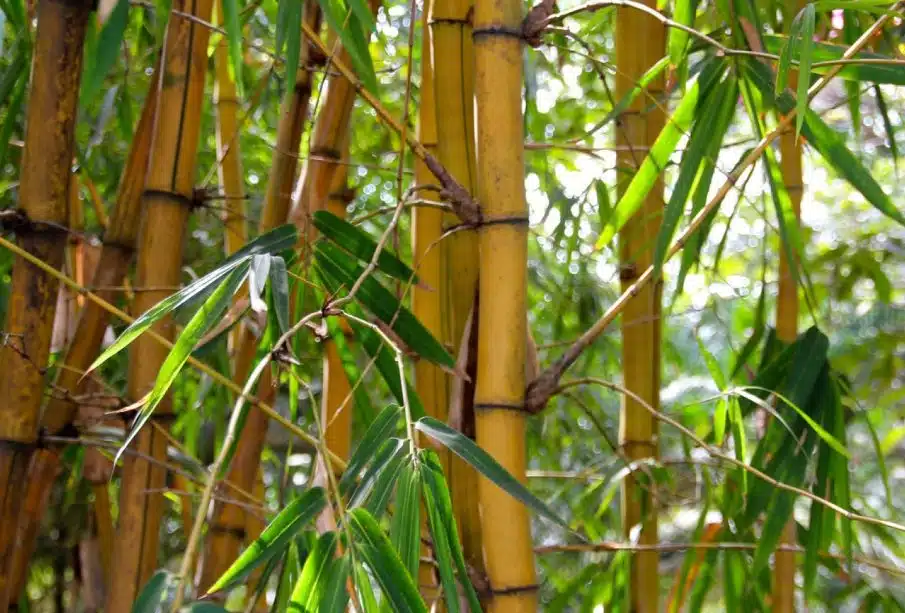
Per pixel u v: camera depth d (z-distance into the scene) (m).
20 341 3.02
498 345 2.81
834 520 3.54
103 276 3.40
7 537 3.03
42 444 3.12
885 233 6.33
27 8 3.64
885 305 6.06
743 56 3.14
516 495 2.52
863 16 3.67
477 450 2.54
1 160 3.50
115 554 3.14
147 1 3.52
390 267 2.99
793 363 3.47
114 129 5.00
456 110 3.01
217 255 5.38
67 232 3.06
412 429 2.55
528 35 2.85
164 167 3.17
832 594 4.95
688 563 3.56
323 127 3.37
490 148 2.82
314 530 2.65
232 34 2.73
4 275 4.40
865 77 3.07
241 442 3.49
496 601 2.77
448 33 3.02
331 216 3.03
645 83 3.22
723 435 3.53
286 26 2.74
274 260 2.62
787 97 3.14
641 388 3.72
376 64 5.51
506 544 2.77
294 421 3.10
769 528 3.35
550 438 5.45
